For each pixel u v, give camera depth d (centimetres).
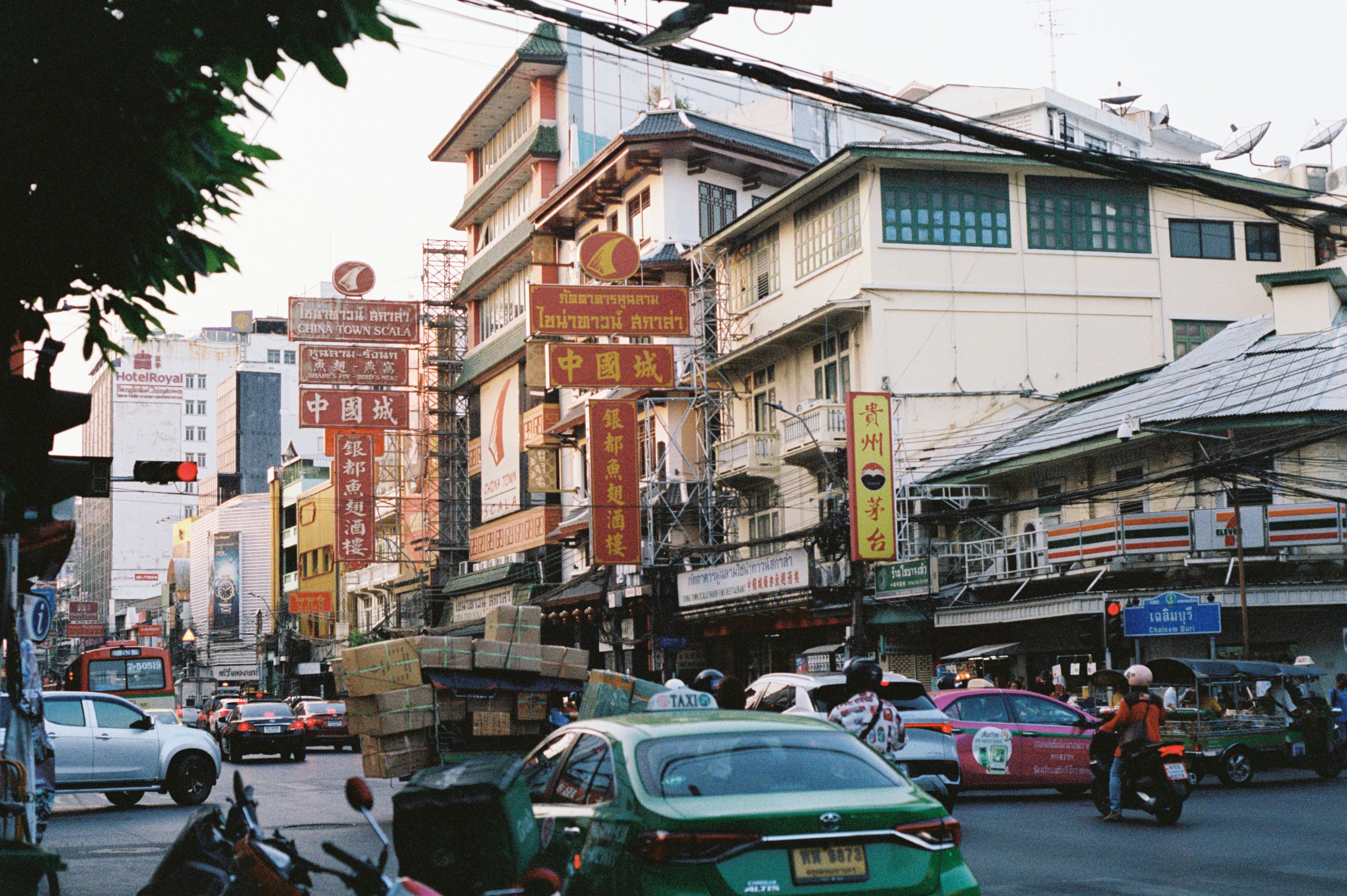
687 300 3753
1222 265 3666
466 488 5694
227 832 561
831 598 3136
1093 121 4938
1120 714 1461
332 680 7262
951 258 3472
